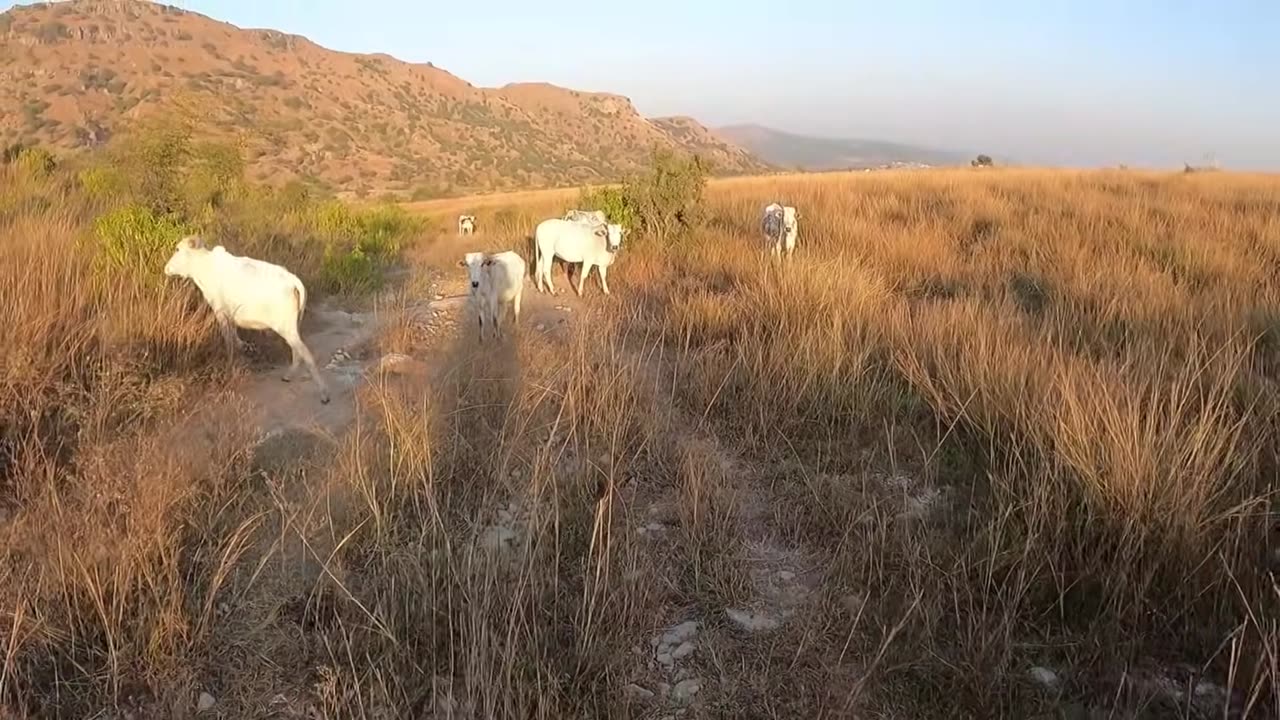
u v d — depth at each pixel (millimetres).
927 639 3508
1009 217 15125
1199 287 8992
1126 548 3812
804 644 3533
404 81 130750
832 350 6531
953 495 4762
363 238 13742
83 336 5758
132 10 105938
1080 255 10727
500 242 14977
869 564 4102
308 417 5723
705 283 10227
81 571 3389
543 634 3373
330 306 9289
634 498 4766
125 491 3895
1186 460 4293
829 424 5758
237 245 9734
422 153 97875
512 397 5754
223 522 4082
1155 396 4617
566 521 4320
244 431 4984
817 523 4555
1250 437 4770
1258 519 3971
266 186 15953
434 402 5559
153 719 3021
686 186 13602
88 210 11016
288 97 99062
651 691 3352
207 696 3148
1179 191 19812
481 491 4629
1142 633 3512
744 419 5844
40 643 3178
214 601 3578
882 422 5660
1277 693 2967
